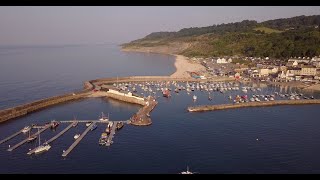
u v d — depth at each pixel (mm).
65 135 174625
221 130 182625
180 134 175500
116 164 139000
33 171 133000
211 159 143375
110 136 170875
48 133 177750
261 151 152500
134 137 171000
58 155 148500
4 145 160500
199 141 164750
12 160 143500
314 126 191250
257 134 176125
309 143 163375
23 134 176375
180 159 143625
